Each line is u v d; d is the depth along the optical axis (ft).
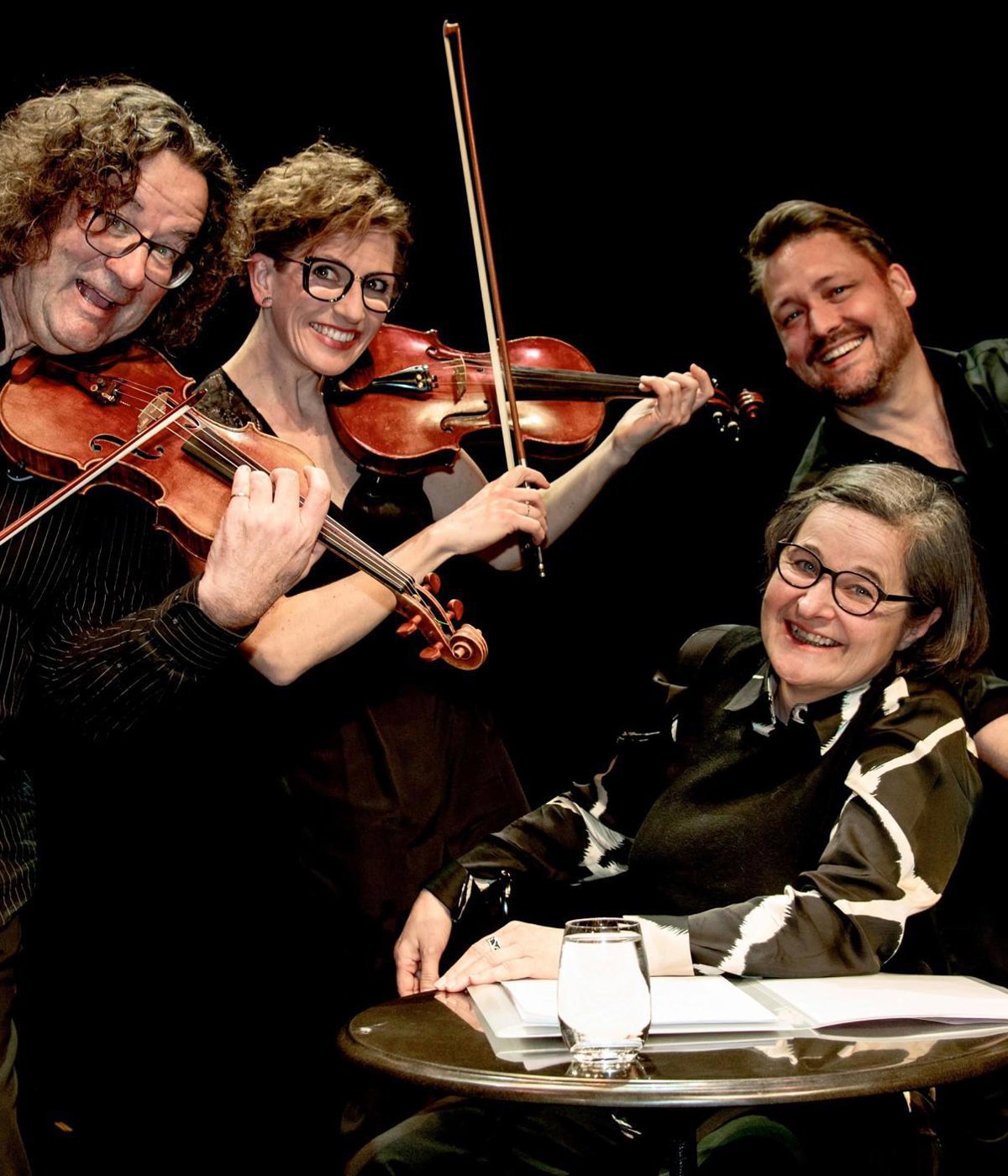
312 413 7.56
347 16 10.23
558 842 6.25
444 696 7.50
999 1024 4.30
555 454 8.38
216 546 5.04
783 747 5.65
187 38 9.85
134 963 8.75
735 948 4.82
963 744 5.42
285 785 7.29
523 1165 5.02
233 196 5.98
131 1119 8.62
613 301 11.04
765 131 10.96
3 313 5.72
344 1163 7.02
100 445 5.74
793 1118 4.95
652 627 11.14
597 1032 3.92
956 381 8.46
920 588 5.56
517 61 10.78
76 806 8.78
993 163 10.83
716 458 11.12
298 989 8.36
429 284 10.75
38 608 5.45
